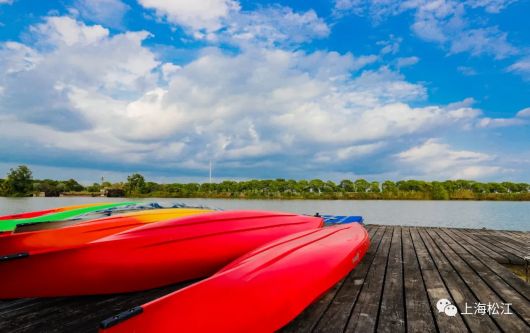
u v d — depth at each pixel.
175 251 3.84
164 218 5.85
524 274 4.84
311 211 19.78
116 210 6.67
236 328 2.08
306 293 2.69
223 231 4.46
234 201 31.12
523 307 2.84
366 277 3.79
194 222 4.43
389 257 4.89
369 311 2.76
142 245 3.62
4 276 2.95
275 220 5.32
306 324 2.52
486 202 34.44
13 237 4.24
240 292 2.32
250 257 3.19
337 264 3.28
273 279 2.61
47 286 3.10
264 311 2.28
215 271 4.17
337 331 2.39
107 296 3.45
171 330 1.84
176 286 3.87
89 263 3.27
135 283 3.55
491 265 4.36
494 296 3.13
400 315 2.67
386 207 25.14
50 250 3.10
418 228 8.66
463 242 6.35
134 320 1.73
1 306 3.13
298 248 3.51
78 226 4.79
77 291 3.24
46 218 6.86
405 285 3.48
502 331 2.38
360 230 4.84
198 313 2.01
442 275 3.87
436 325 2.48
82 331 2.59
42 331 2.59
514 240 6.69
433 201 36.78
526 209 23.50
